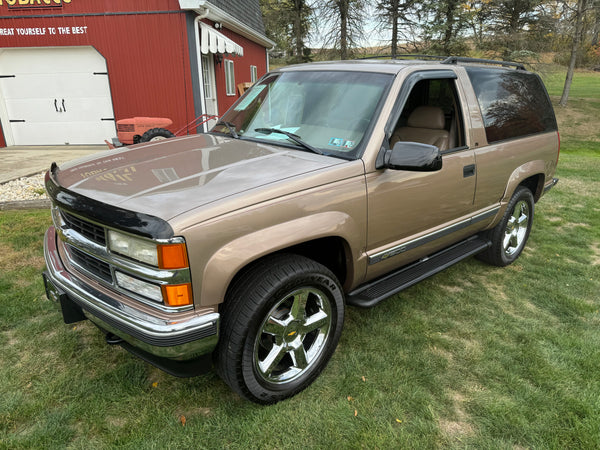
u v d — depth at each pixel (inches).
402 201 119.1
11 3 425.4
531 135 175.3
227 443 93.4
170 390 108.0
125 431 95.3
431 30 936.3
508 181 162.6
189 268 82.8
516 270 183.9
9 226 206.8
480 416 102.6
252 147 120.3
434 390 110.3
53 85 458.6
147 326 83.0
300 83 137.1
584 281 174.4
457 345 129.2
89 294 93.6
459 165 136.1
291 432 96.0
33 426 96.3
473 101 144.6
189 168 103.6
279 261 97.7
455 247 159.3
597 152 774.5
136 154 117.0
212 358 98.3
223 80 552.4
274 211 92.4
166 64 438.0
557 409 105.0
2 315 136.1
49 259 108.5
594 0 978.1
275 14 1222.3
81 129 473.1
